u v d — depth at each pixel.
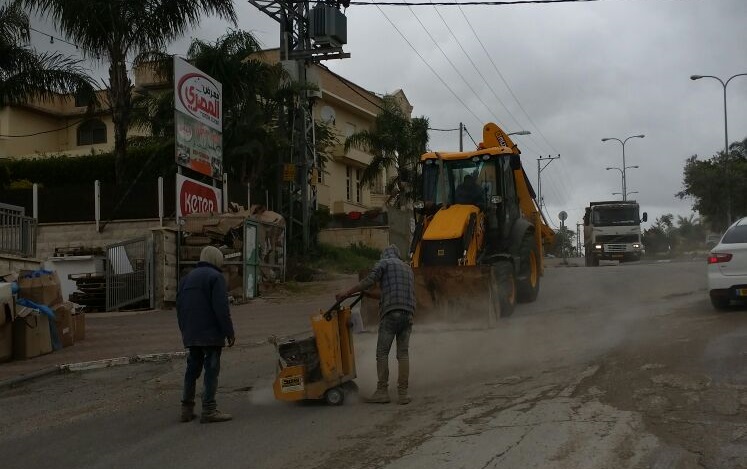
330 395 8.27
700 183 46.25
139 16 22.83
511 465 5.78
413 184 16.25
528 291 16.16
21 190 23.95
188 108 21.53
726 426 6.50
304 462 6.27
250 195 25.34
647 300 16.23
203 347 7.83
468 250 13.79
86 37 22.78
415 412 7.71
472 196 15.38
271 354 12.04
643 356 9.52
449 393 8.49
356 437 6.92
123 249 19.75
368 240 37.31
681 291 17.48
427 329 12.98
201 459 6.57
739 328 11.34
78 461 6.76
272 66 25.67
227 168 26.27
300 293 21.34
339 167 41.47
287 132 26.42
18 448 7.32
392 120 35.91
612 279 20.62
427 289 13.02
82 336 14.17
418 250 14.16
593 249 36.31
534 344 11.17
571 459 5.83
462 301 12.90
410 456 6.19
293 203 26.53
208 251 8.13
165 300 19.48
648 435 6.32
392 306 8.23
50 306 13.03
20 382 10.57
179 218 20.64
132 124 26.72
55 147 37.62
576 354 10.09
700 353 9.50
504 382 8.76
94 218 23.47
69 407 9.16
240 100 25.30
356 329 13.17
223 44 24.94
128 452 6.95
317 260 26.67
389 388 9.04
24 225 15.97
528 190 17.11
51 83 22.83
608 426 6.61
